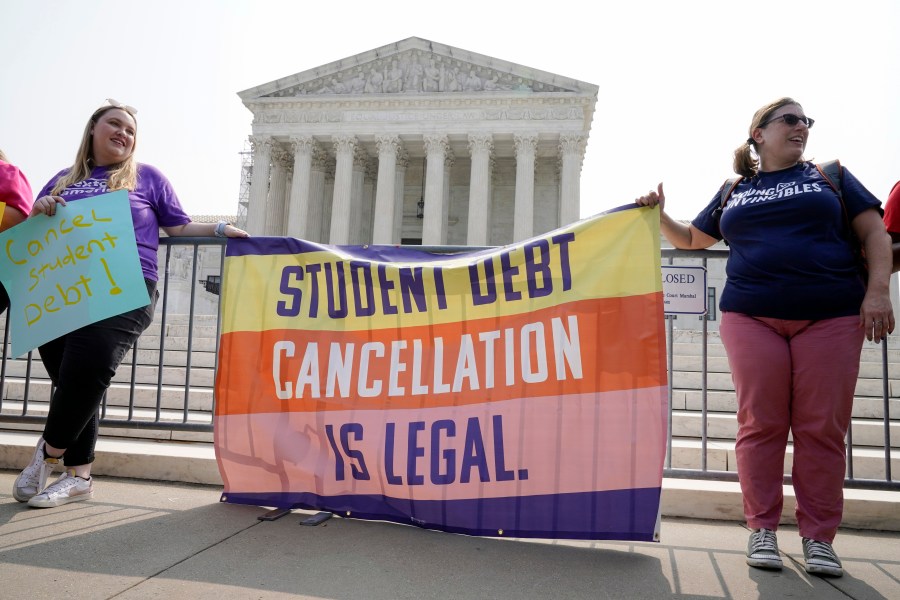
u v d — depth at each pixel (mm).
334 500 3342
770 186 2938
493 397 3203
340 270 3627
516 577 2525
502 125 36500
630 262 3141
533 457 3068
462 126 36812
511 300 3287
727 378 6777
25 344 3307
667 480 3824
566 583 2479
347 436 3379
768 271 2824
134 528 2986
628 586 2467
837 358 2688
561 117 36250
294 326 3619
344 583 2373
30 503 3273
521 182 35875
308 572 2475
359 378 3447
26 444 4230
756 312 2854
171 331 11203
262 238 3783
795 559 2863
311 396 3496
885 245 2680
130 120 3605
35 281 3389
